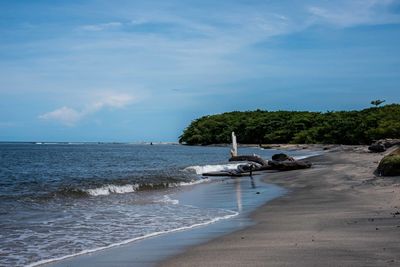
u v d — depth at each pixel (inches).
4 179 1243.2
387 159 905.5
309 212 552.4
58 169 1705.2
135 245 405.4
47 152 3850.9
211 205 690.2
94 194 866.8
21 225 518.0
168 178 1226.0
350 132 4475.9
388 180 823.1
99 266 329.4
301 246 354.0
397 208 539.2
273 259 316.8
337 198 679.7
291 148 4594.0
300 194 778.8
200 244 391.5
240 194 842.2
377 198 637.3
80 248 399.5
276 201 697.0
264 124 6358.3
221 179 1254.9
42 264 343.3
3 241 430.3
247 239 399.9
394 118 4205.2
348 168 1220.5
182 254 353.1
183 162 2261.3
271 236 407.5
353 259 305.9
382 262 296.2
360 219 470.6
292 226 457.7
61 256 369.4
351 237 379.2
